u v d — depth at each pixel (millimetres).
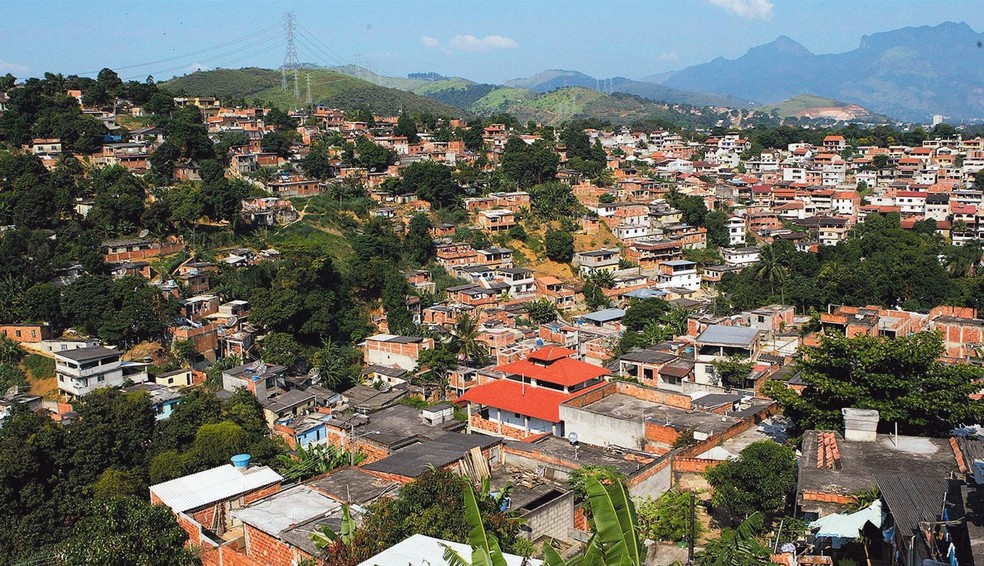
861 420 30266
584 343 92812
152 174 123500
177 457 50000
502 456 36938
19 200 103250
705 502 32562
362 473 32938
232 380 77188
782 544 26188
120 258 102750
